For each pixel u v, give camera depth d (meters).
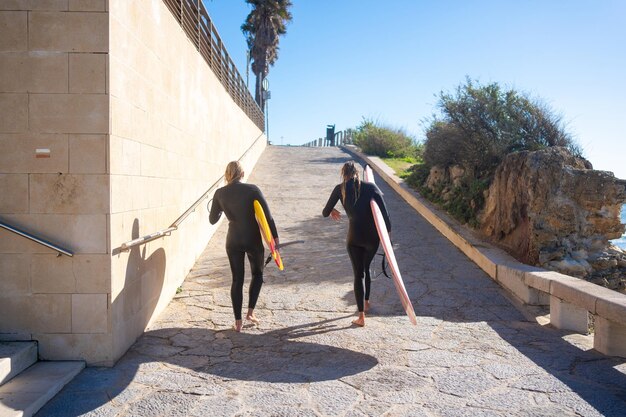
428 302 6.14
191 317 5.46
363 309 5.24
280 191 13.97
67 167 3.97
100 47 3.97
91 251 4.00
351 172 5.37
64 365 3.92
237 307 5.02
